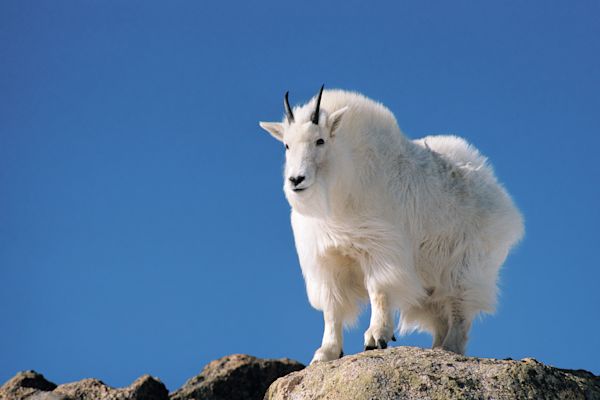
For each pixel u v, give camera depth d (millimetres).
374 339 23953
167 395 26328
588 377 22047
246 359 28672
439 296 26547
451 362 21047
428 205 25828
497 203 27281
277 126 24969
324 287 24984
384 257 24438
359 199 24469
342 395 20578
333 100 25406
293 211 25547
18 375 26516
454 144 27922
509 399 19938
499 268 27906
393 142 25703
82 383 25406
